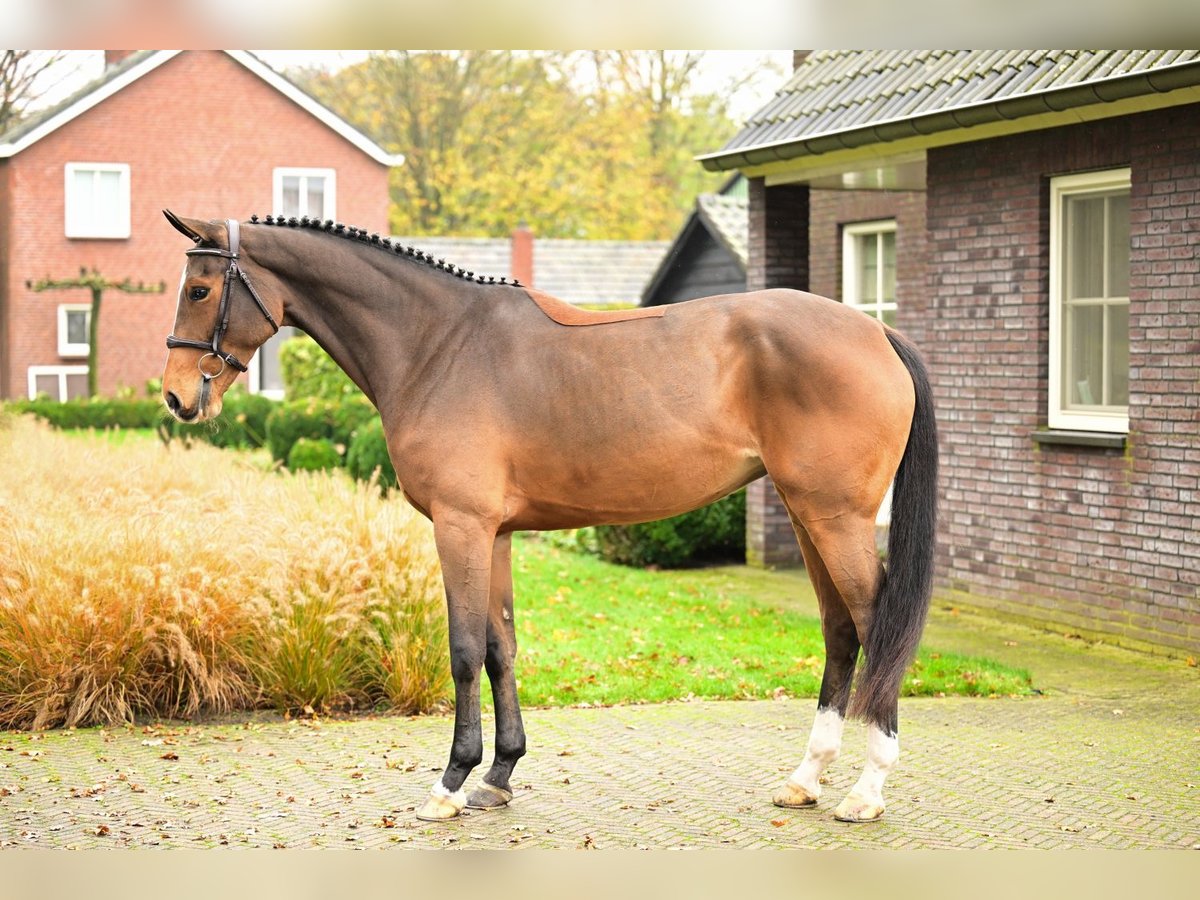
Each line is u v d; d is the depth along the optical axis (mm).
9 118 20875
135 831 4441
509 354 4637
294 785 5027
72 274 28766
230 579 6340
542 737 5777
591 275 29812
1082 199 8211
